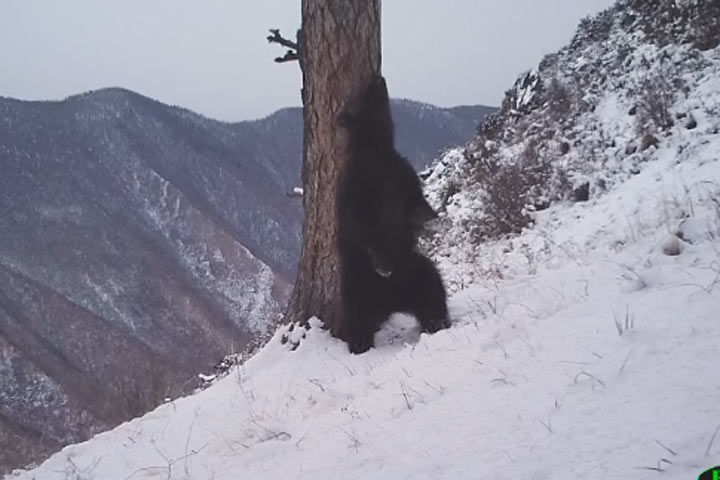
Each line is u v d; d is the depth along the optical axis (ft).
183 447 17.58
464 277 33.50
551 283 21.29
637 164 36.81
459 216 46.91
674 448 10.08
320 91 23.24
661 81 41.63
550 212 39.11
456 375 15.98
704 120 35.78
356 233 21.67
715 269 17.02
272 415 18.02
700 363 12.46
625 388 12.50
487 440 12.29
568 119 47.62
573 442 11.25
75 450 19.40
